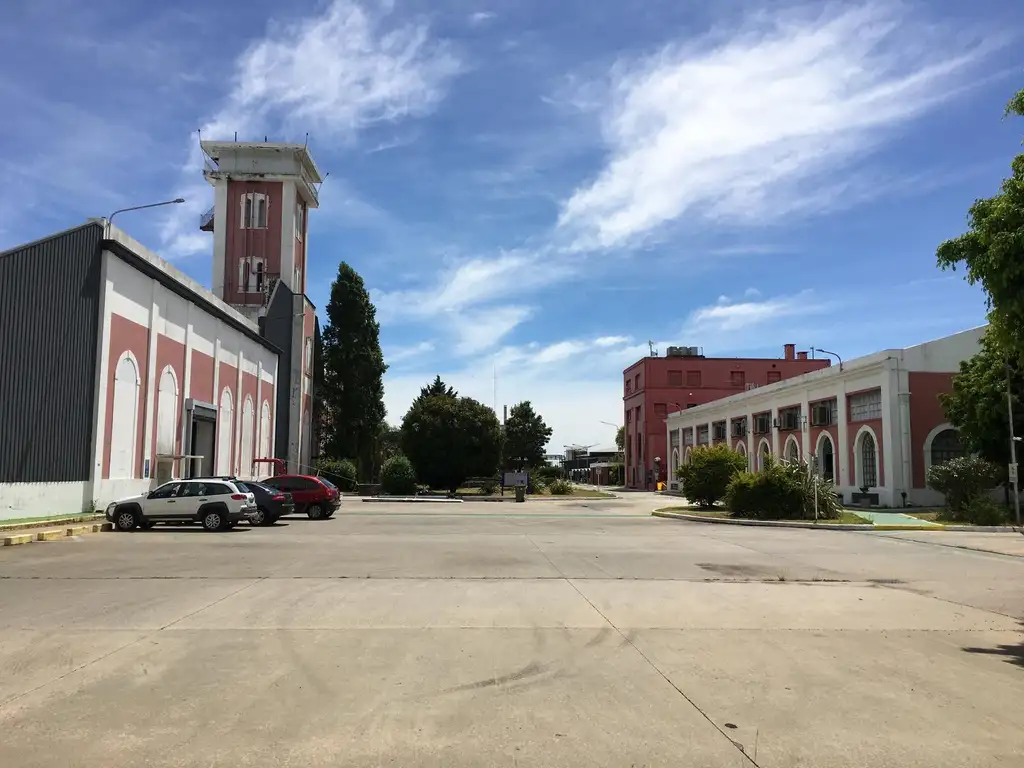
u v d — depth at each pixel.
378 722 5.57
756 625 9.34
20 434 22.02
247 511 23.56
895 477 37.16
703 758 4.95
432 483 63.50
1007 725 5.66
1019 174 8.59
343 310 68.12
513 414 109.00
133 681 6.57
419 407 65.00
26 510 22.25
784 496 29.64
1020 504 31.83
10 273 21.64
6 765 4.70
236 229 61.12
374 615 9.68
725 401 62.59
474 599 11.00
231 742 5.13
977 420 31.14
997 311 8.55
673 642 8.34
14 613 9.65
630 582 13.04
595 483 132.00
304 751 4.98
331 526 26.48
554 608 10.36
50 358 23.36
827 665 7.39
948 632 9.06
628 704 6.07
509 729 5.46
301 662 7.27
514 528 26.42
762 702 6.16
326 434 68.12
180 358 34.09
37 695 6.16
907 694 6.44
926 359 38.06
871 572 14.73
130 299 28.66
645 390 90.56
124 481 27.95
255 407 48.28
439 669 7.07
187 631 8.63
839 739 5.32
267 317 57.59
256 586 12.00
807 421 46.97
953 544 20.80
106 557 15.91
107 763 4.76
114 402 27.28
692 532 24.84
